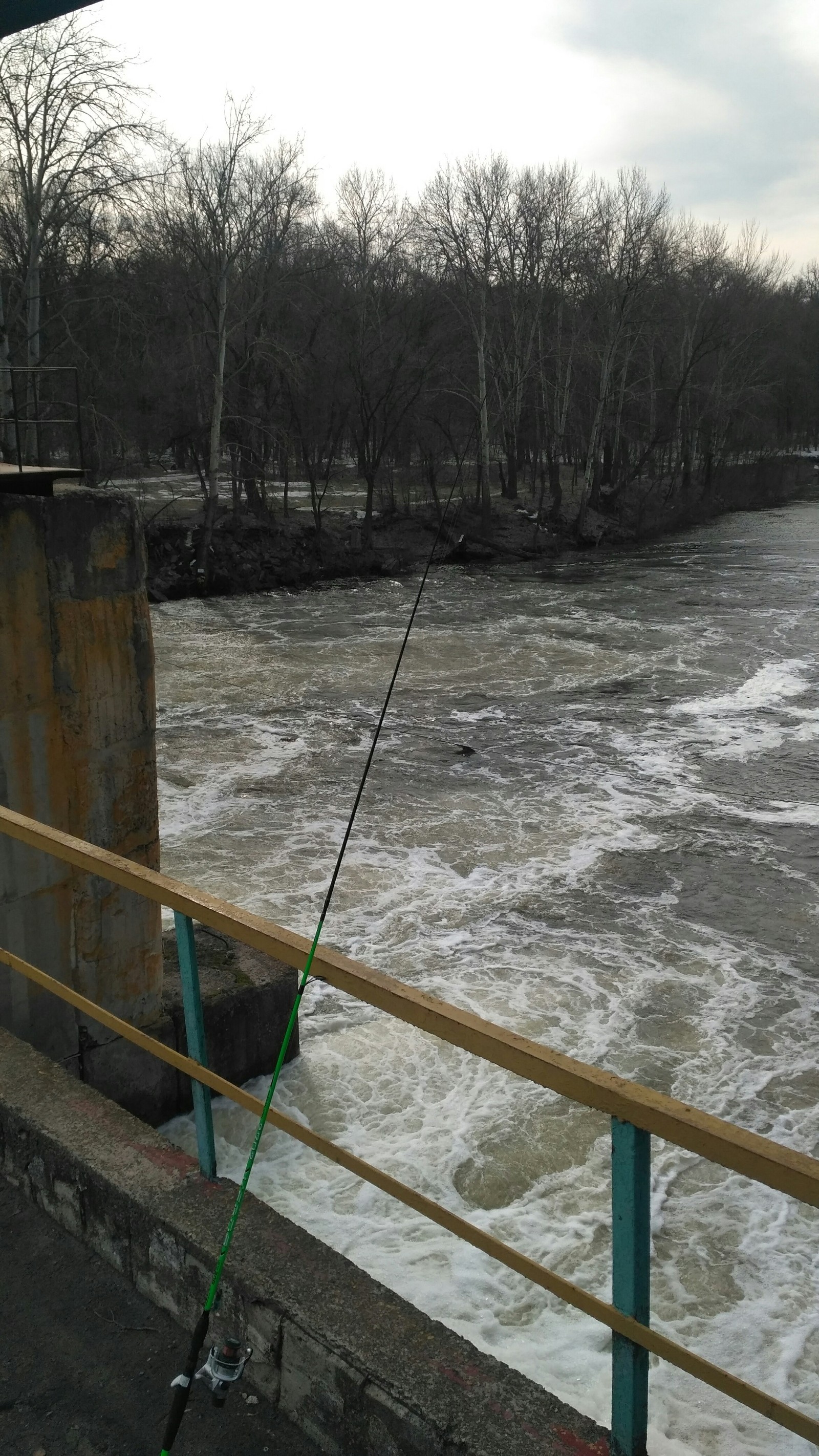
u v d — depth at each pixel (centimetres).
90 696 504
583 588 3522
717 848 1305
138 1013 564
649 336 5409
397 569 3944
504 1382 215
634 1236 182
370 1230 582
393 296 4581
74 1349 249
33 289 2614
